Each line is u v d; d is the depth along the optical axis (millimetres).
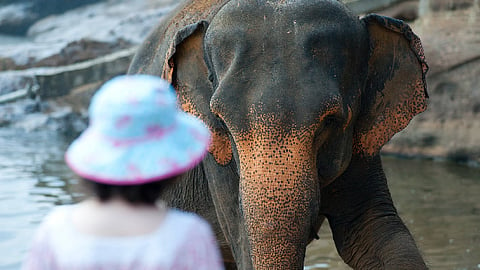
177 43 6562
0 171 16016
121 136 3438
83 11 38188
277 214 5473
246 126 5754
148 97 3467
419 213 12695
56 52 27344
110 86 3539
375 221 7176
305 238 5551
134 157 3412
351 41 6352
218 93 5906
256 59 5977
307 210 5535
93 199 3480
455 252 10555
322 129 6031
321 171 6344
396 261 6730
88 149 3439
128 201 3445
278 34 6055
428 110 17984
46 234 3430
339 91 6086
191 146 3484
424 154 17969
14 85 25797
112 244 3357
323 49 6090
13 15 39750
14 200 13320
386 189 7430
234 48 6105
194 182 7758
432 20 18125
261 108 5703
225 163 6453
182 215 3512
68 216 3467
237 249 6848
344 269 10086
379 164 7496
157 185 3469
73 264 3342
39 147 19609
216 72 6250
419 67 6707
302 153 5637
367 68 6715
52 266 3375
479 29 17359
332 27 6207
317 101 5750
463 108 17516
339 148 6348
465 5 17641
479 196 13891
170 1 34656
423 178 15562
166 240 3379
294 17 6160
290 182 5535
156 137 3461
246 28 6129
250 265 6520
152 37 8805
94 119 3492
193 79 6582
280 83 5797
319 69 5973
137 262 3340
